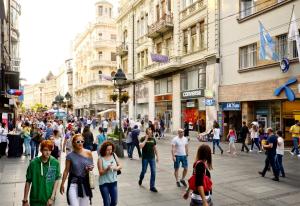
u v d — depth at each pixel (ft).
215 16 83.46
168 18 107.24
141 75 133.59
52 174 16.15
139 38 135.95
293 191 29.86
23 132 53.72
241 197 27.86
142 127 122.83
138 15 137.69
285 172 38.99
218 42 82.74
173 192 29.50
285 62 62.08
